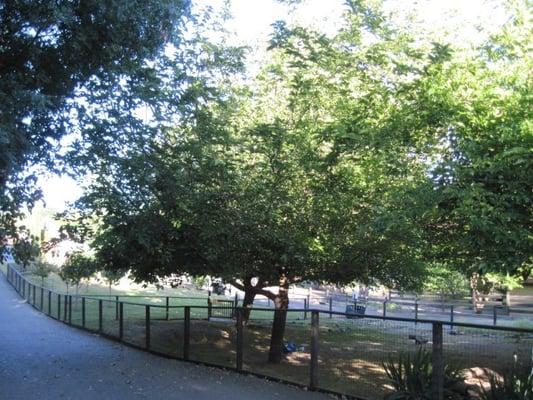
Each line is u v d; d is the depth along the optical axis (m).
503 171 5.97
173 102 9.57
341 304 34.41
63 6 6.71
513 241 6.04
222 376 10.39
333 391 8.88
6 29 6.84
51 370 10.91
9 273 42.25
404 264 12.70
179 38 9.23
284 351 14.37
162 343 15.03
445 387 7.75
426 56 7.41
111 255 13.62
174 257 12.90
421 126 6.76
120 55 8.02
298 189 11.12
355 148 7.70
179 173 9.91
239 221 11.27
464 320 26.94
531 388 6.90
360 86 8.57
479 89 6.34
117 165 9.30
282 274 13.35
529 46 6.57
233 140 10.59
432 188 6.41
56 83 7.60
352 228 11.34
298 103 10.16
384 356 11.48
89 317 22.12
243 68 11.52
